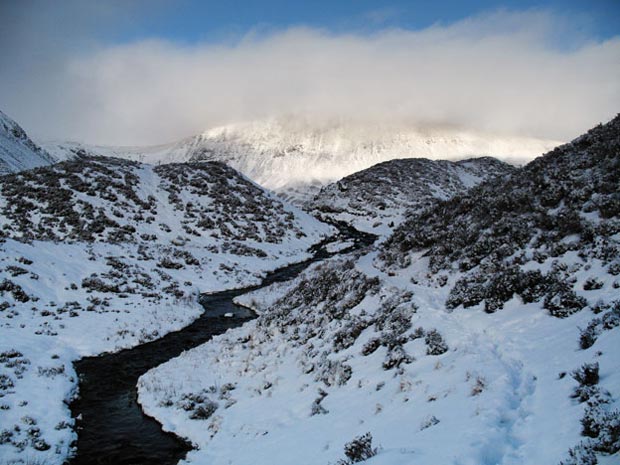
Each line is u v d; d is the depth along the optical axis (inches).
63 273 1238.3
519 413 340.2
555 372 382.3
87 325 992.2
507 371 415.5
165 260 1590.8
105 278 1284.4
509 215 821.2
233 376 729.6
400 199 3452.3
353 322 706.2
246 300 1300.4
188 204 2384.4
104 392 714.8
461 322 578.9
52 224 1857.8
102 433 583.5
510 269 629.6
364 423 425.7
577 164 840.9
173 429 585.3
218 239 2101.4
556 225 699.4
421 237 979.3
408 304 669.3
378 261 1003.9
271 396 608.4
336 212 3412.9
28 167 4306.1
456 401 386.6
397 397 450.0
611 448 242.5
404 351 544.4
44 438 543.8
